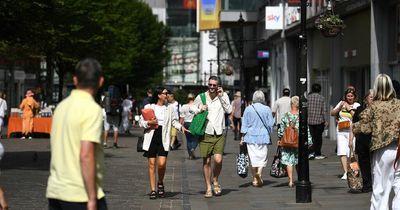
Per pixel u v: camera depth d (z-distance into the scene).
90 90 10.88
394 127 17.66
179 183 29.64
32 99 60.78
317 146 38.81
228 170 34.75
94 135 10.55
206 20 91.12
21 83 125.88
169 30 147.25
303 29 23.05
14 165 35.00
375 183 18.03
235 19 89.81
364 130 18.02
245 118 27.73
